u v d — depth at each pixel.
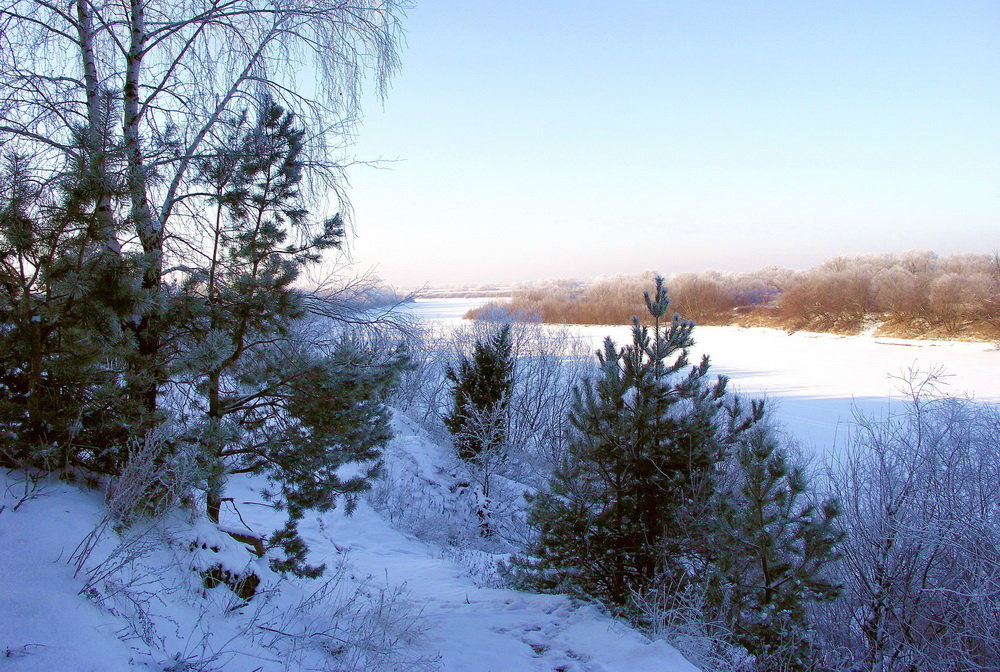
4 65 5.47
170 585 4.09
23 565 3.38
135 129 5.82
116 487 4.37
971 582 7.79
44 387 4.46
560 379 30.45
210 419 5.46
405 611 5.80
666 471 6.80
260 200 5.92
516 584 7.76
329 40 6.94
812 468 12.09
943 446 9.42
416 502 14.57
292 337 5.97
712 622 5.73
